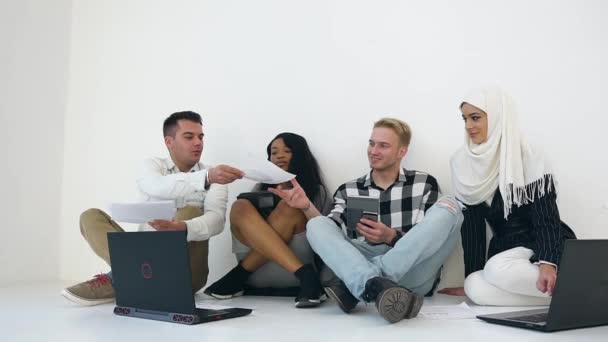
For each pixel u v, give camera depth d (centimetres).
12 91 368
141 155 378
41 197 386
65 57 403
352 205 266
